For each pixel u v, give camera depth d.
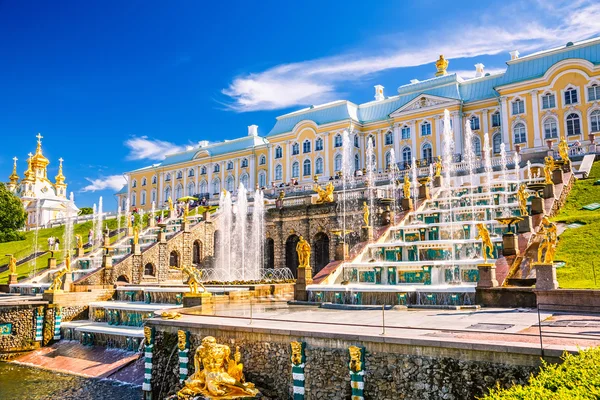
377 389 12.59
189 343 16.81
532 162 46.34
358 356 12.76
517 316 16.42
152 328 18.12
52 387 20.86
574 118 54.69
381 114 72.50
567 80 55.31
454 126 63.62
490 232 29.30
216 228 46.38
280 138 79.38
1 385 21.48
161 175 101.69
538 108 57.00
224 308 21.64
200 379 13.74
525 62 59.75
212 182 92.75
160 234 40.84
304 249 25.17
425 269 24.62
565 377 7.45
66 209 95.81
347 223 38.41
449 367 11.70
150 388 17.86
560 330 13.20
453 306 19.31
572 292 17.25
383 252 29.27
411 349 12.24
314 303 22.89
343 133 71.69
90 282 35.06
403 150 67.94
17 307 28.45
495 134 61.56
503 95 59.56
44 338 28.81
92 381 21.48
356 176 59.16
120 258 39.72
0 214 67.44
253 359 15.06
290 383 14.21
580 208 30.47
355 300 22.67
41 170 100.12
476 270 23.22
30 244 61.94
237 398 13.72
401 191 40.06
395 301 21.53
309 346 13.88
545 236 18.61
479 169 47.12
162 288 30.48
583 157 43.25
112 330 25.66
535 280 20.05
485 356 11.27
